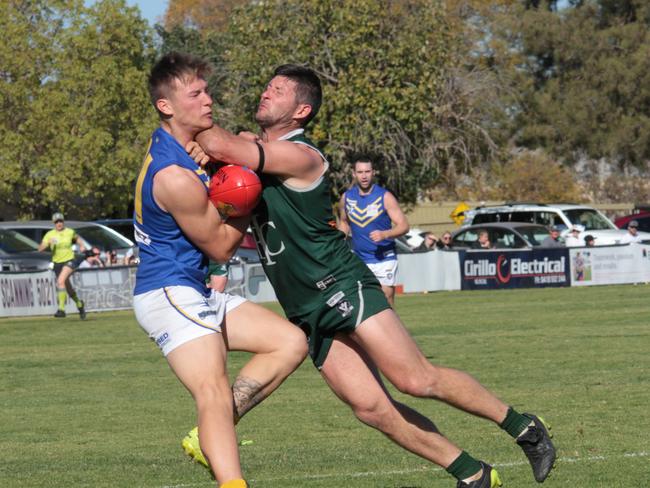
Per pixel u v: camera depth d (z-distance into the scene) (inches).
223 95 4030.5
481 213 3922.2
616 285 3088.1
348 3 3705.7
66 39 4343.0
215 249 589.0
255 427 957.2
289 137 641.6
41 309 2576.3
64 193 4426.7
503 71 5447.8
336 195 3804.1
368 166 1378.0
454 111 4018.2
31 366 1494.8
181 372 575.2
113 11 4411.9
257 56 3789.4
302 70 646.5
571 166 6368.1
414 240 3705.7
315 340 642.2
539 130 6087.6
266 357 611.8
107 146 4313.5
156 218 582.6
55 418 1045.2
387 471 756.6
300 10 3791.8
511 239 3385.8
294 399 1122.7
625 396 1060.5
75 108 4325.8
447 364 1347.2
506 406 652.7
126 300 2655.0
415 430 645.3
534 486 693.9
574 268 3078.2
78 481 748.0
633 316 2006.6
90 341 1851.6
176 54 594.2
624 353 1423.5
